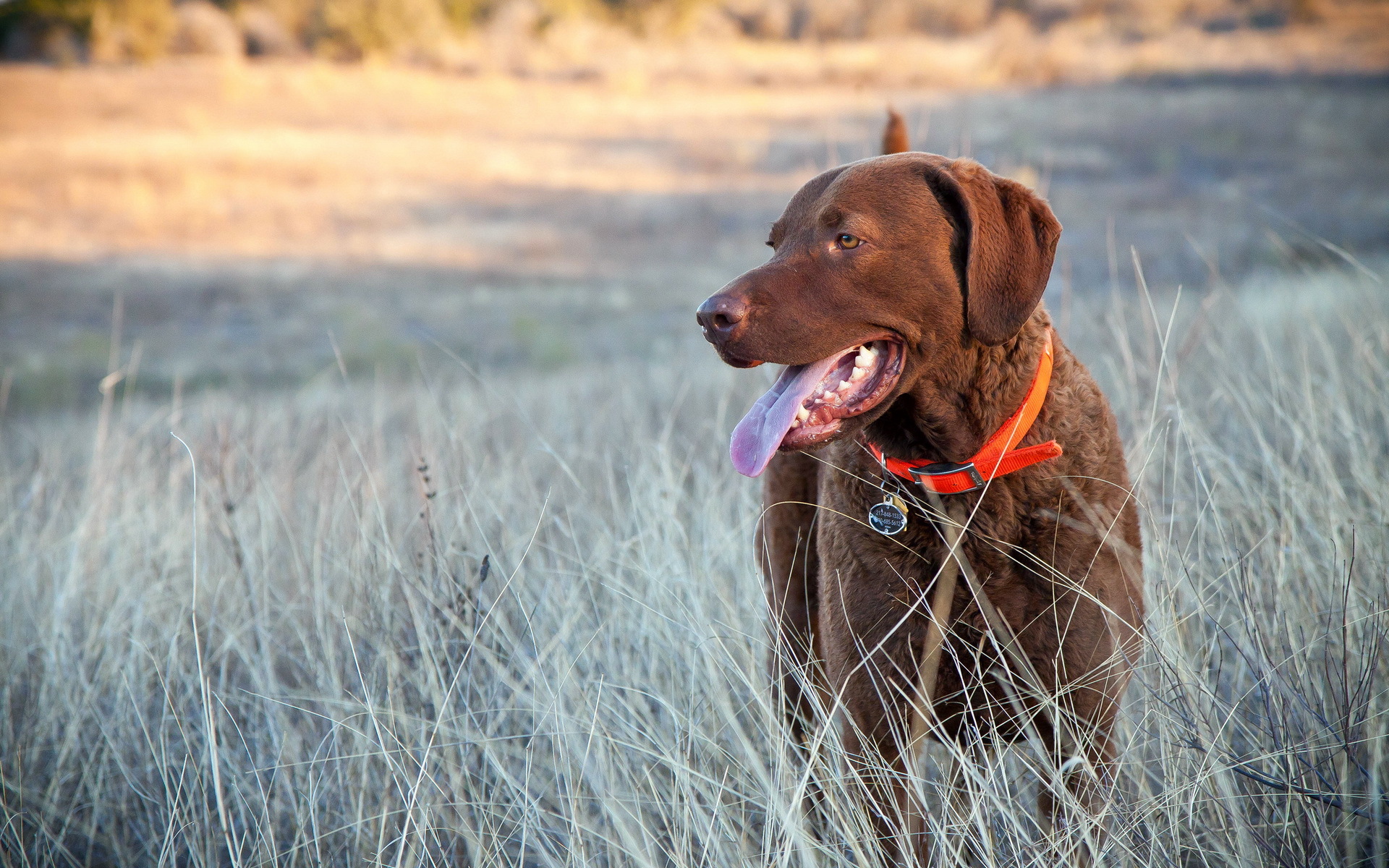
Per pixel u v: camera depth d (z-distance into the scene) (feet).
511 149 100.27
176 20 149.89
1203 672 9.35
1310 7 133.90
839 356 9.62
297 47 157.07
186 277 61.31
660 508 12.00
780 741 9.09
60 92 122.83
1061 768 8.39
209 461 16.30
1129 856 8.16
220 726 11.66
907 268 9.12
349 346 46.98
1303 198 62.18
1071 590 8.93
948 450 9.42
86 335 49.55
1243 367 14.76
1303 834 8.07
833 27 169.07
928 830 9.28
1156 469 12.44
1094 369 17.13
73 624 13.25
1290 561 10.22
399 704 10.80
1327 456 10.94
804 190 9.94
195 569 9.98
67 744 11.28
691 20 173.06
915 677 9.29
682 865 8.51
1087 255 51.26
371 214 77.71
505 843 9.51
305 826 10.46
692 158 91.81
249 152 97.60
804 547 11.42
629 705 9.73
